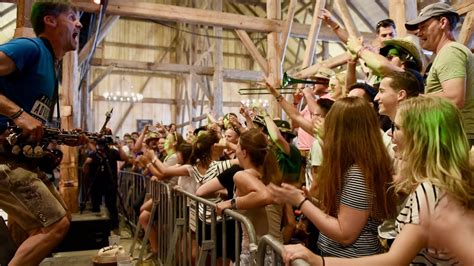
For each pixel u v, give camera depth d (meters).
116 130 13.84
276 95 2.51
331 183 1.36
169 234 2.87
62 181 4.28
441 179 1.01
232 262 2.16
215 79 10.03
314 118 2.28
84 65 6.19
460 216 0.98
